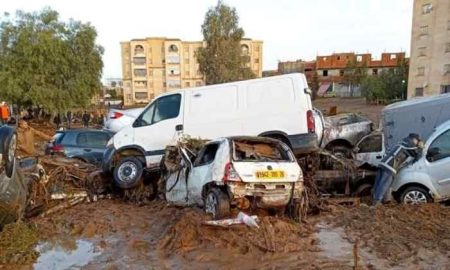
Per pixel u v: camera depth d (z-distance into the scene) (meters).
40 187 8.61
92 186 10.25
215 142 7.76
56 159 11.00
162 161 9.54
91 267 5.35
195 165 8.08
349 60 85.31
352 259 5.36
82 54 40.38
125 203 9.58
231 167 6.87
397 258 5.37
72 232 6.98
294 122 9.28
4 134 5.13
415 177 8.48
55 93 37.81
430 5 47.66
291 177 7.12
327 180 10.12
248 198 6.94
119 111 18.72
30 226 6.67
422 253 5.54
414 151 8.71
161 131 9.97
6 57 37.75
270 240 5.97
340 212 8.07
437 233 6.39
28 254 5.71
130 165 9.92
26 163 9.66
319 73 90.56
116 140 10.25
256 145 7.67
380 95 55.88
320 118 13.16
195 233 6.23
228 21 50.03
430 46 48.03
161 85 91.56
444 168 8.21
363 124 15.57
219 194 6.96
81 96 39.81
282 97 9.44
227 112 9.71
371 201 9.41
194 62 90.50
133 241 6.41
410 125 12.56
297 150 9.23
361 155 12.87
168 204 8.91
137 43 90.06
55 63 38.09
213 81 48.81
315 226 7.02
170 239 6.26
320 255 5.54
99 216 8.06
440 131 8.51
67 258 5.71
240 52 50.19
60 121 38.94
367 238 6.25
